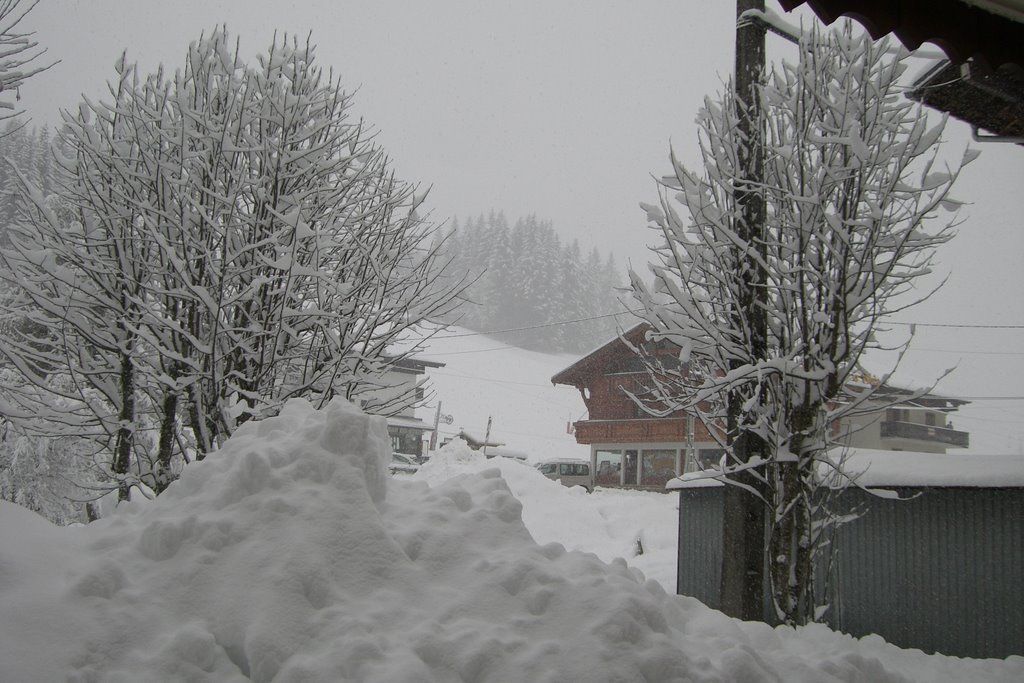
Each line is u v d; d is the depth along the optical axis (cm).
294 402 453
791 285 679
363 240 888
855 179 675
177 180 779
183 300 801
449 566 356
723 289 731
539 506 2427
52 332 834
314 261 805
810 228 674
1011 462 941
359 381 852
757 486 687
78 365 834
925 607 941
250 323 789
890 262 652
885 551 983
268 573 321
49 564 322
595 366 4009
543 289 11150
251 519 346
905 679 416
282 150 821
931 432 3859
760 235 705
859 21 429
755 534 665
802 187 681
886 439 3678
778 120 723
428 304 890
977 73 600
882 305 679
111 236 794
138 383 878
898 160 662
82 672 276
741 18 732
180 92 838
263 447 380
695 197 741
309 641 302
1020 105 633
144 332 777
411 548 358
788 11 428
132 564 329
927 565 946
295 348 854
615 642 320
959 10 441
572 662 306
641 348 793
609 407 3966
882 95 680
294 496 355
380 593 329
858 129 658
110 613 301
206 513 354
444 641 303
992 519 903
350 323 823
